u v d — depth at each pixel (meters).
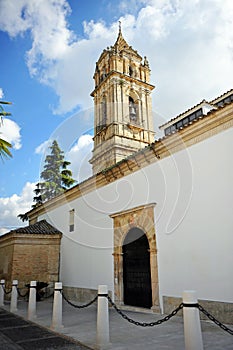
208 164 6.29
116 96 15.66
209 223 5.97
